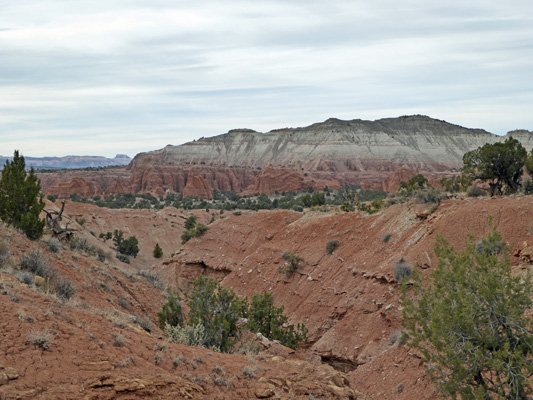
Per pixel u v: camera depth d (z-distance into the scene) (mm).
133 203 181250
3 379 7891
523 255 23141
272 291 42906
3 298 10484
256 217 60562
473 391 12867
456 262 14367
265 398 10648
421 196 37250
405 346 22391
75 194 177250
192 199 196250
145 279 25625
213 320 16875
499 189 40844
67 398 8117
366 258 35594
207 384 10414
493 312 12859
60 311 11016
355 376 23922
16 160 24047
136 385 9047
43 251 18438
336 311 32812
